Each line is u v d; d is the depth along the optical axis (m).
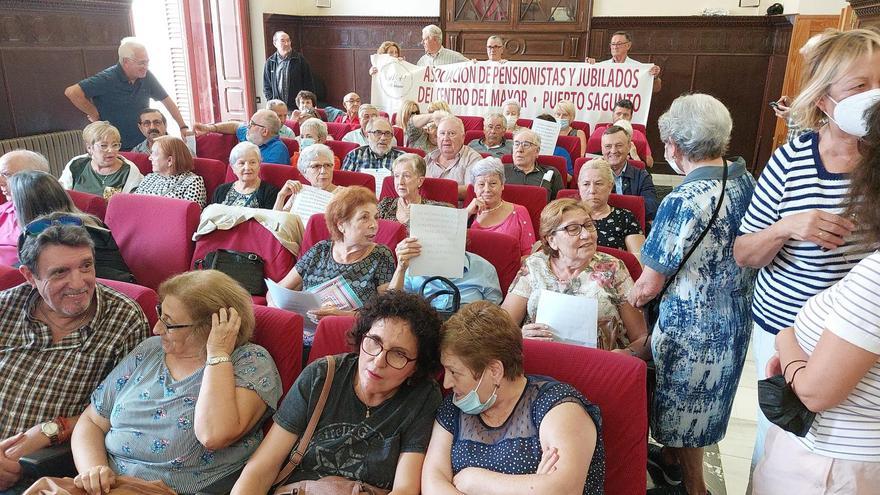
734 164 1.66
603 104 6.16
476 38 8.36
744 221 1.53
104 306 1.83
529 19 8.13
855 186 1.05
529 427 1.39
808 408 1.10
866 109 1.08
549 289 2.06
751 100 7.71
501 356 1.38
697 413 1.81
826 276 1.34
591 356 1.55
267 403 1.65
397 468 1.52
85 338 1.79
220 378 1.58
